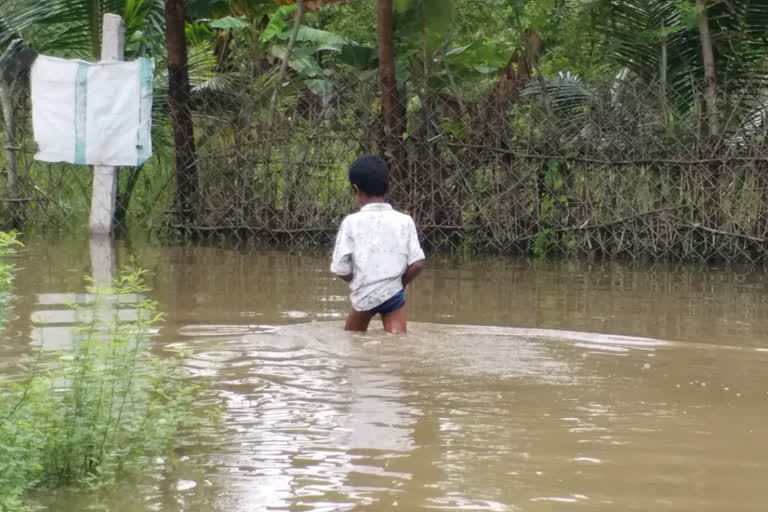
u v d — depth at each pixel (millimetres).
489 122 13023
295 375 5594
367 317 7051
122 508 3514
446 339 6785
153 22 16844
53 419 3898
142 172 15930
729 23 13234
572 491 3732
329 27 20297
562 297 9211
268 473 3898
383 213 7148
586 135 12672
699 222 12344
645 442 4398
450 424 4621
